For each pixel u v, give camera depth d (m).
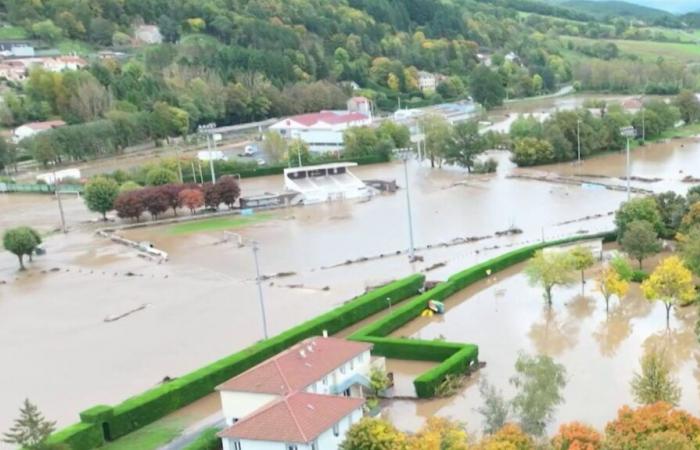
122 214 173.75
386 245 137.50
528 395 60.44
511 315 95.75
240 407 67.25
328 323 91.69
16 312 114.56
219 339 94.00
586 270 110.81
